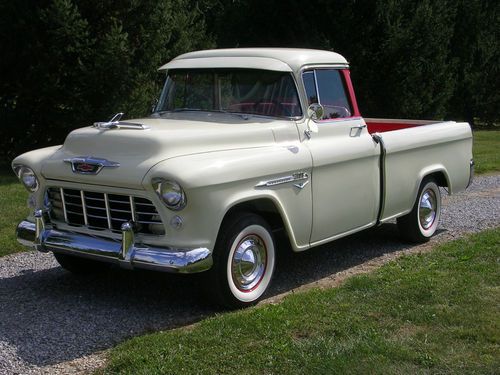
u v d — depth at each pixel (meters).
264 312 4.82
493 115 21.81
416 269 5.91
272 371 3.92
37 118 12.39
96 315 5.00
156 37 12.51
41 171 5.30
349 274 6.12
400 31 16.81
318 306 4.95
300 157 5.44
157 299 5.38
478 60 20.95
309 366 3.94
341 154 5.84
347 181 5.98
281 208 5.30
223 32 18.11
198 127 5.30
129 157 4.89
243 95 5.86
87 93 11.77
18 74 11.94
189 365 3.98
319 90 5.96
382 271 5.89
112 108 11.90
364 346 4.19
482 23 20.48
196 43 14.49
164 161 4.73
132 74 12.02
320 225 5.73
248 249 5.16
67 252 5.17
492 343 4.29
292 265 6.42
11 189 10.18
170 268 4.64
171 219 4.70
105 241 5.01
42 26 11.53
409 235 7.16
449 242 7.05
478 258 6.20
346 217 6.03
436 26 17.52
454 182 7.62
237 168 4.90
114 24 11.64
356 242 7.30
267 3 17.25
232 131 5.22
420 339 4.35
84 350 4.33
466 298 5.06
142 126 5.14
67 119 12.01
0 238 7.20
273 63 5.75
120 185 4.82
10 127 12.15
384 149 6.36
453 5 19.11
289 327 4.55
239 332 4.47
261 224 5.23
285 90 5.72
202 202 4.69
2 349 4.32
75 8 11.25
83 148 5.19
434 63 17.80
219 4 18.81
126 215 4.95
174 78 6.33
